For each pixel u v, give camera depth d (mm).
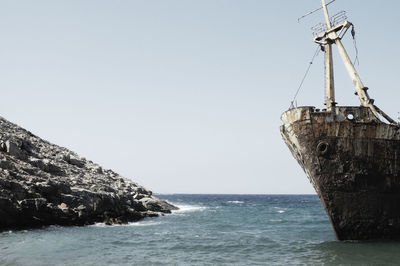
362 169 17969
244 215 46469
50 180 27250
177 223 33906
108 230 25938
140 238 22734
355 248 17438
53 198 26469
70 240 20375
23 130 43156
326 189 18391
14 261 14812
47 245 18469
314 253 17203
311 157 18531
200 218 40562
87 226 27453
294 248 19031
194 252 18094
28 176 26609
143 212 40438
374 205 18188
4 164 26406
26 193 24062
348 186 18125
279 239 22688
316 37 22000
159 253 17703
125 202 37656
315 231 27297
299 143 18969
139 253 17578
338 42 20922
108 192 34375
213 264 15227
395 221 18375
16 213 22688
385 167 17984
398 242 18516
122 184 47719
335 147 18078
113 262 15281
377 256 15836
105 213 30469
